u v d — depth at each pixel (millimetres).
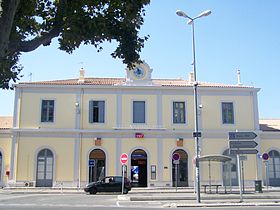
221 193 27141
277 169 35688
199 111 35031
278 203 19312
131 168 33875
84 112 34281
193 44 22688
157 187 33250
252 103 35719
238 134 19938
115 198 24219
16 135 33531
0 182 33594
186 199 22156
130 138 34281
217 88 35375
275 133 36062
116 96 34750
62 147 33688
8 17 6129
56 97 34312
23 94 34219
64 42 8320
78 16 7859
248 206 18297
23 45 7285
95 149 33969
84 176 33344
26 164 33188
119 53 8297
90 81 36125
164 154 34188
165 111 34812
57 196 26156
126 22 8250
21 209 16656
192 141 34594
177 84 36375
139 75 35156
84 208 17312
